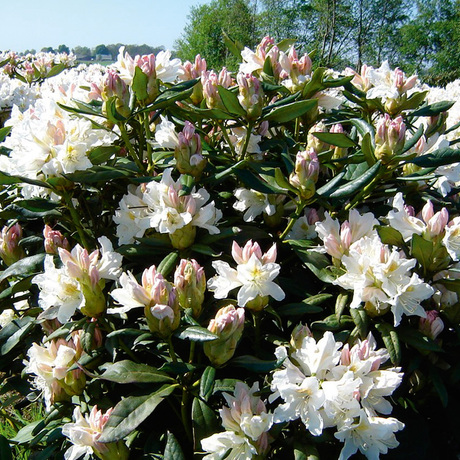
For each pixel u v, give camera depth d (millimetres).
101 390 928
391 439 804
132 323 898
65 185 932
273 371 855
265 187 936
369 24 17516
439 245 874
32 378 1079
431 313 886
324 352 782
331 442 863
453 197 1128
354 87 1123
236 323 796
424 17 16109
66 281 811
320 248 930
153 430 901
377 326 867
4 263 1102
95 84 1007
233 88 1068
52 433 941
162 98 979
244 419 775
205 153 1006
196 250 896
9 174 920
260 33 17375
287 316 960
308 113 1113
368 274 840
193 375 849
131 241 948
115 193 1087
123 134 987
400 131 911
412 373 923
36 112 1053
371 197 1081
